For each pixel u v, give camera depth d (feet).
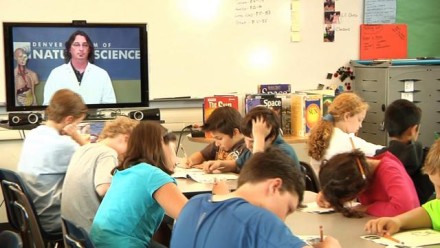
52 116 11.80
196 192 10.16
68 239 7.88
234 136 12.28
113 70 15.23
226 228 5.35
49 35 14.69
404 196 8.00
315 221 7.98
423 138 17.67
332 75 18.75
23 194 10.14
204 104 15.66
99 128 14.39
